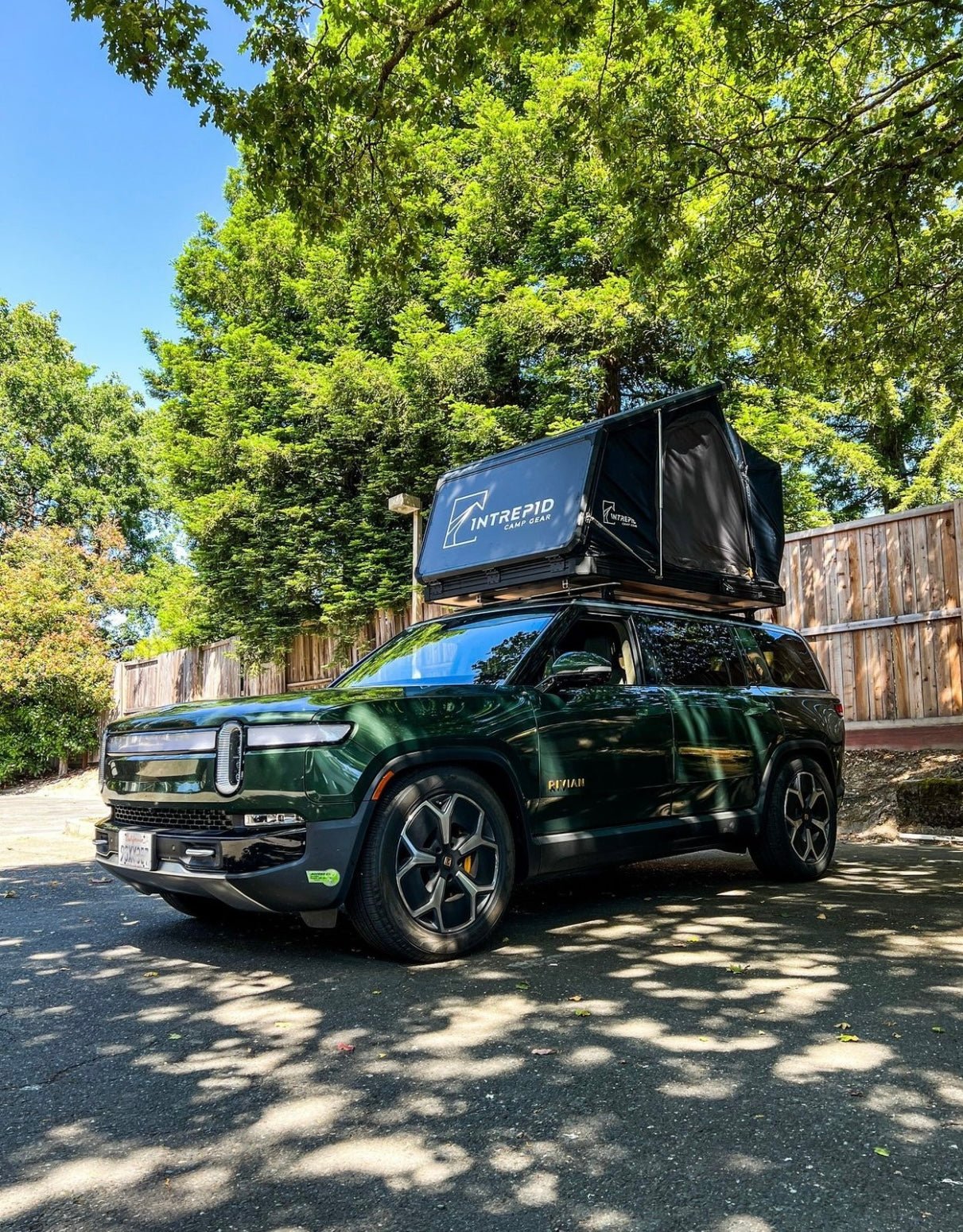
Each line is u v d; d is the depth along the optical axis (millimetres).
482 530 5766
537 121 12820
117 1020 3139
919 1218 1779
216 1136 2207
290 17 5508
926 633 9219
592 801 4438
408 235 6652
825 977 3471
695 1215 1805
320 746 3557
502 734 4066
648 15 5988
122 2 5062
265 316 18016
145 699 21375
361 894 3617
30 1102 2439
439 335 13289
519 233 15062
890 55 7504
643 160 7094
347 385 13914
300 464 15492
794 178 7230
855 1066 2570
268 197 6266
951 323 8812
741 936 4188
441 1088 2461
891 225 7527
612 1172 1991
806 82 7465
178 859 3805
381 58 5820
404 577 14578
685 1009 3098
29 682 20812
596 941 4121
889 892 5285
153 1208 1872
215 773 3666
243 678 18062
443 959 3789
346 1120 2281
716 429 6199
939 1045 2730
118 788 4219
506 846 4023
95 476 36906
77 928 4785
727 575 6000
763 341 8820
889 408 10617
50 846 9070
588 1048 2742
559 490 5344
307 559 14953
